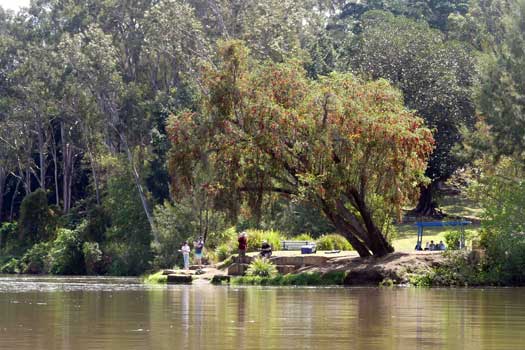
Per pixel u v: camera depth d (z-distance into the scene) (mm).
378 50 73875
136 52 90062
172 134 40625
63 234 78812
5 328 17625
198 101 43656
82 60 79875
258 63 43562
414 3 107312
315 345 14797
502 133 49469
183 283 43312
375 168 38969
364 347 14578
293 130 38938
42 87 86875
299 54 76312
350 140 38531
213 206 40938
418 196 41031
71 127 92938
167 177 78500
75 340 15492
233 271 43750
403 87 72125
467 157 52094
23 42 95875
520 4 51219
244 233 45219
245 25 79812
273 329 17312
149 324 18391
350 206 43844
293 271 42031
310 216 59781
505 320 19469
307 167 39688
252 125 39500
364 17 90500
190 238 58750
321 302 25578
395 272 37531
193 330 17125
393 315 20734
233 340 15445
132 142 82188
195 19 77812
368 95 40156
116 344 14906
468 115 70500
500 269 37219
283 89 40188
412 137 38406
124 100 81125
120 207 77375
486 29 67812
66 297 28984
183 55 76688
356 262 40469
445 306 23844
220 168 39969
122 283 44188
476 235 40531
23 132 95938
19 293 32062
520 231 37312
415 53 73000
